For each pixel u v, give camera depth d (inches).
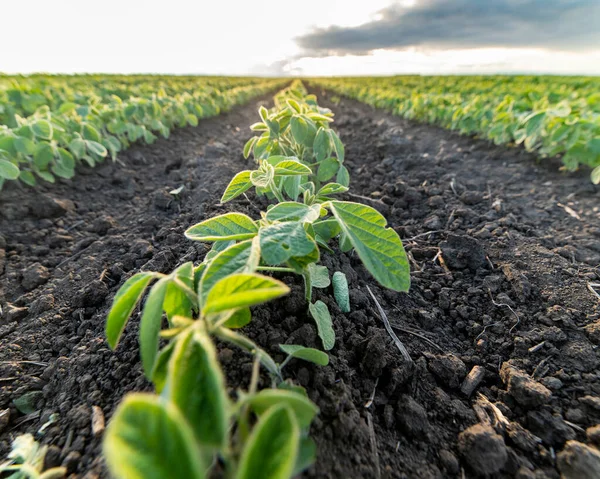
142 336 33.6
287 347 42.9
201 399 25.1
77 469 42.1
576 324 67.8
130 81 724.0
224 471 31.9
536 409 52.3
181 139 232.5
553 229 108.6
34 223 112.7
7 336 70.2
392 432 48.8
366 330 64.1
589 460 44.0
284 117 94.7
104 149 143.7
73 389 53.8
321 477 38.1
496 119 188.9
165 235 99.3
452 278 83.4
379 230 44.8
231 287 30.2
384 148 187.9
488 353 64.2
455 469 45.0
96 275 85.7
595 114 172.4
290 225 43.4
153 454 20.4
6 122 164.6
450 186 139.4
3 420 51.8
